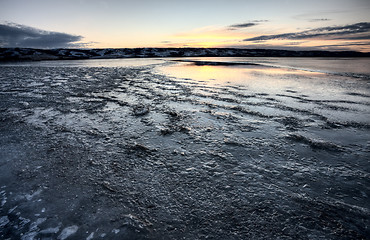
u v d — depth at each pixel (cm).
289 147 336
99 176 258
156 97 698
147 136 382
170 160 297
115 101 645
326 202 210
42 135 385
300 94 739
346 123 439
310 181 246
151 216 194
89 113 521
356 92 773
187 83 1010
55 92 781
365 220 186
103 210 201
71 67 2123
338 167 276
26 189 232
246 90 816
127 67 2111
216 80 1123
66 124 442
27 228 180
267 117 483
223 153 317
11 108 562
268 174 262
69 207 205
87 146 341
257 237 171
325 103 608
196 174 262
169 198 218
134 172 267
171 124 442
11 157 304
